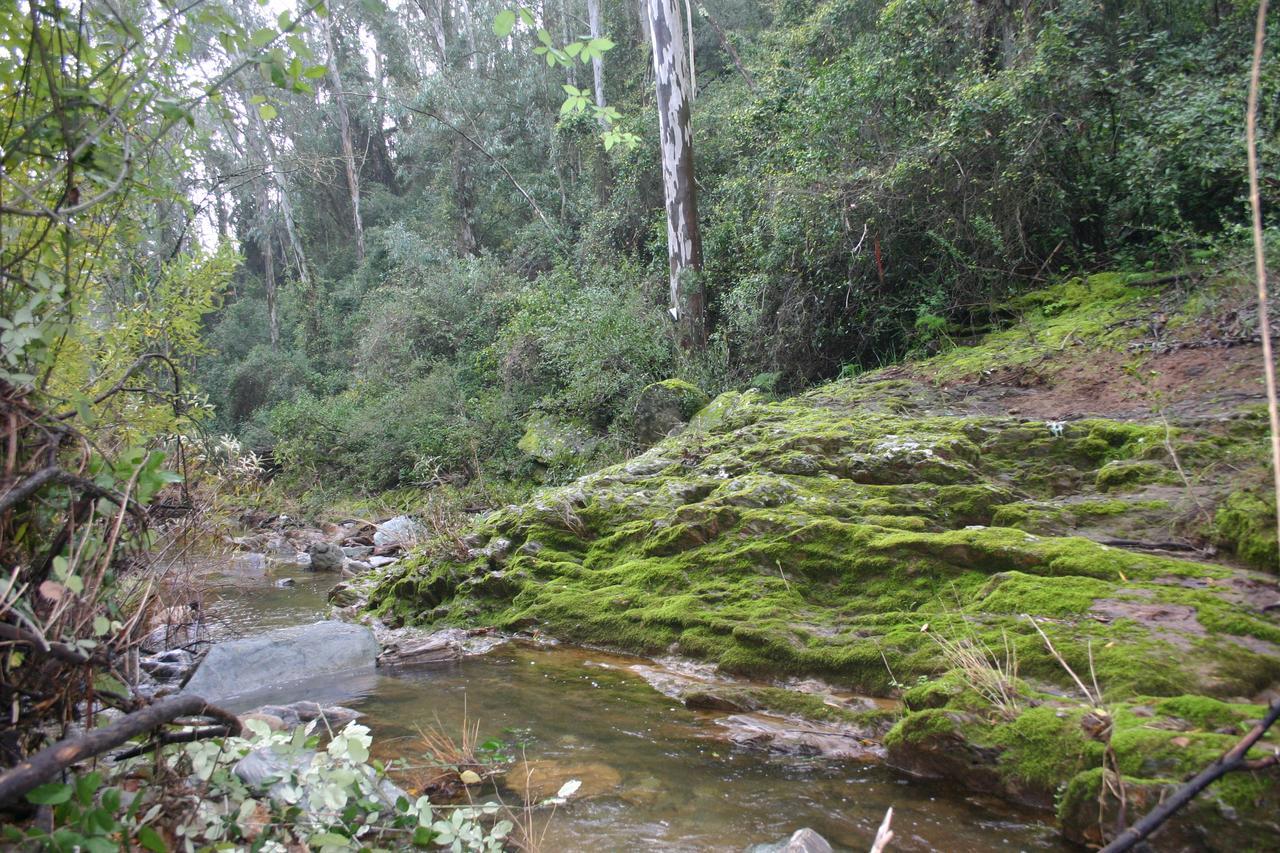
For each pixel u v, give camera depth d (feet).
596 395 40.55
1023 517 16.69
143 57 7.92
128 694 7.32
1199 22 33.86
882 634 14.52
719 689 13.97
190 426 11.21
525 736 12.48
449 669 16.61
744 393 30.32
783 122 40.96
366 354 64.18
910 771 10.95
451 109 78.18
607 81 78.48
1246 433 17.84
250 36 8.30
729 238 41.42
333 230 112.16
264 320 99.81
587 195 64.49
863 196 31.27
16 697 6.44
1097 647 11.85
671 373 38.81
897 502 18.21
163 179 9.11
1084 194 30.35
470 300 65.82
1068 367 24.64
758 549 17.75
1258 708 9.67
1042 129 29.19
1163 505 16.19
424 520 29.09
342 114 98.53
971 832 9.25
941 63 35.70
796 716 13.00
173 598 13.88
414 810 7.99
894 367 29.89
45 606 6.86
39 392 7.19
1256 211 4.88
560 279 54.19
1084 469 18.69
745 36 76.07
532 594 19.99
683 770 11.09
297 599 25.09
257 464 23.58
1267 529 14.15
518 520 22.49
